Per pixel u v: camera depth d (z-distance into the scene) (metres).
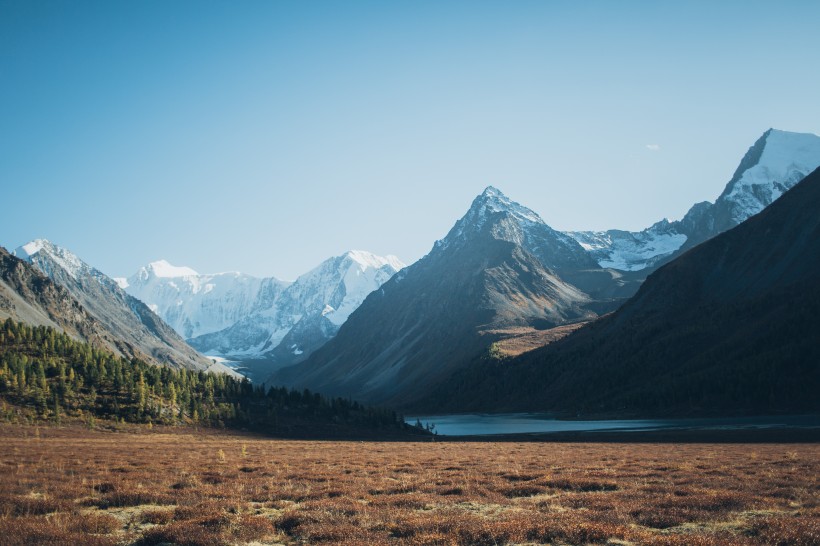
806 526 20.72
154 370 158.00
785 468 40.81
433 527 22.16
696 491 30.05
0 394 123.75
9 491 31.30
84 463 47.34
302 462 51.31
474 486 33.78
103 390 138.38
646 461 49.66
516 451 69.38
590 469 43.09
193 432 125.38
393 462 51.75
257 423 143.62
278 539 21.81
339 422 157.12
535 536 20.88
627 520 23.78
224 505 27.86
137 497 29.38
